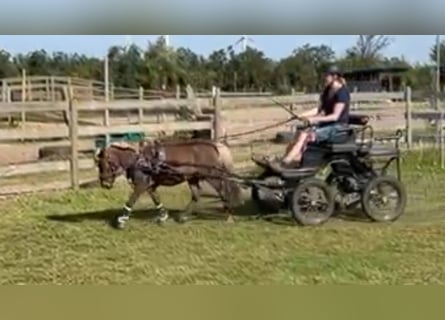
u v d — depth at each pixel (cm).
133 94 2239
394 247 589
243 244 607
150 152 673
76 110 912
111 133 947
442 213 738
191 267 533
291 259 553
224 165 692
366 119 697
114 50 3831
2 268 536
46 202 820
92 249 597
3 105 889
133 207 738
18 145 1157
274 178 675
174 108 1091
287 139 1158
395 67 3588
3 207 792
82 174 953
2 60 3675
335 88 685
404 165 1098
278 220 701
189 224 689
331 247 592
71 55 3978
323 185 672
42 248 602
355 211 722
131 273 516
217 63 4253
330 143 674
